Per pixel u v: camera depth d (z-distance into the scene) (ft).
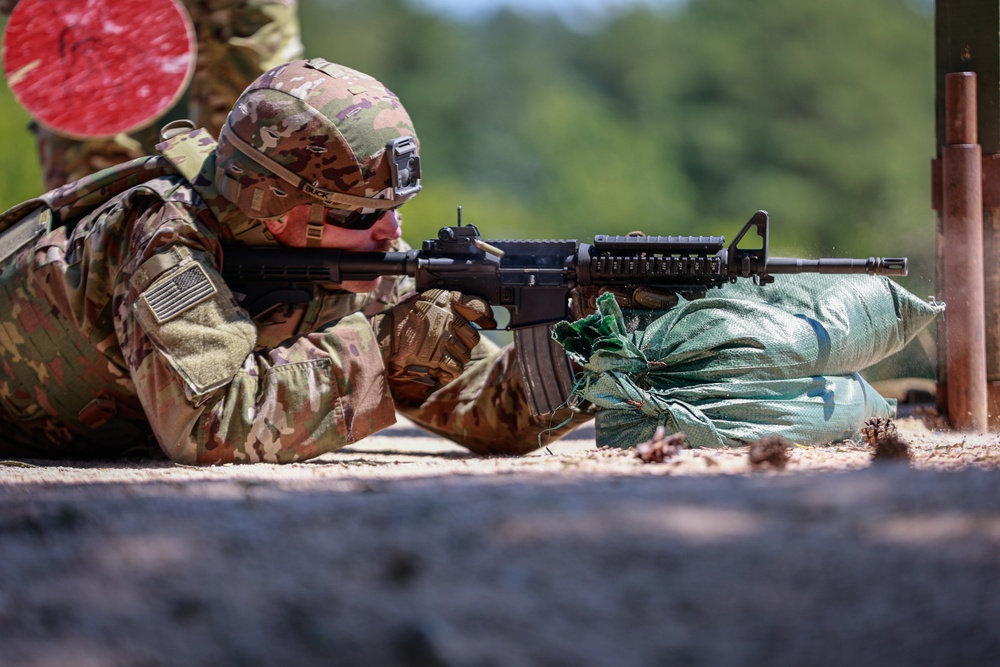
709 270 32.63
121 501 19.86
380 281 37.01
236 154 32.17
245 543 16.44
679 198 277.44
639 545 15.71
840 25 293.84
